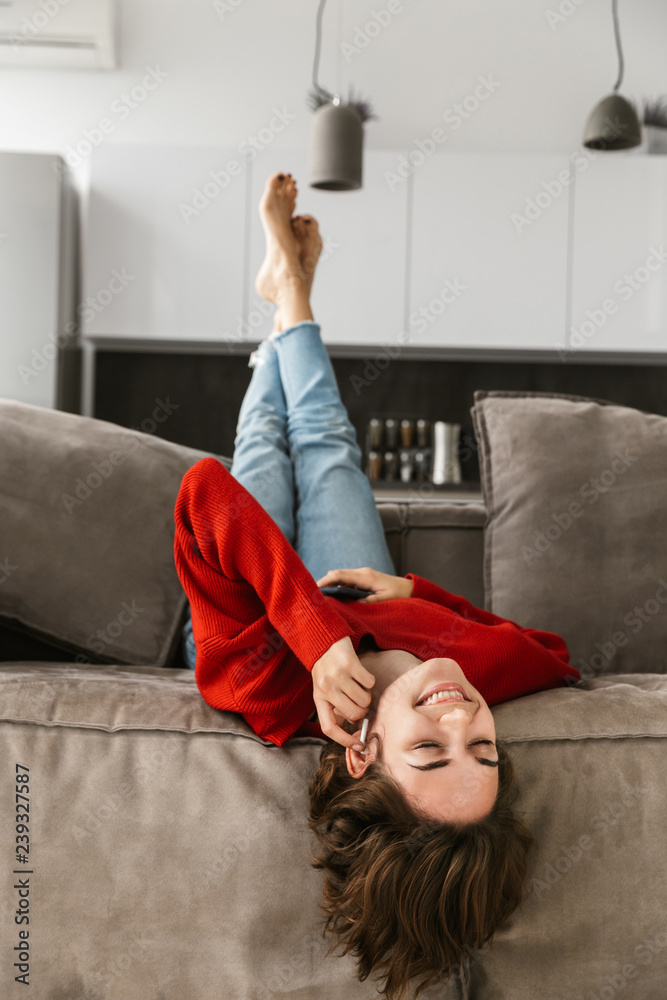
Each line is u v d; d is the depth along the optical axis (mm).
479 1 3836
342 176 2342
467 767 862
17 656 1370
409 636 1110
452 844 844
